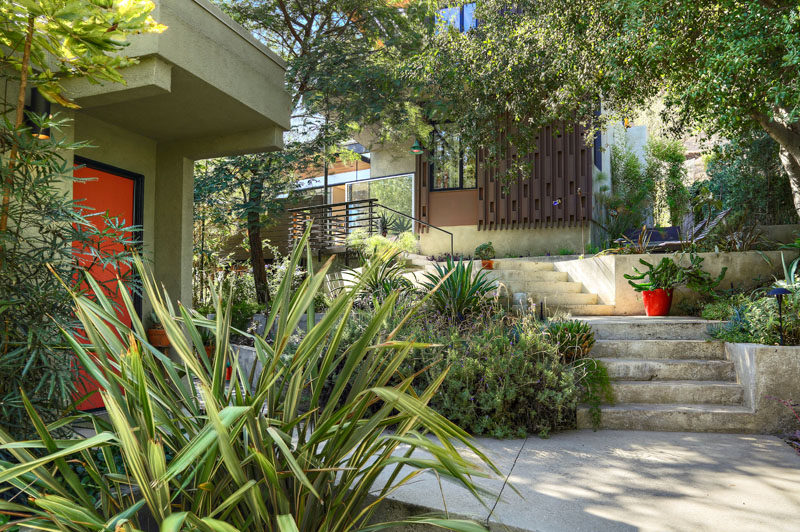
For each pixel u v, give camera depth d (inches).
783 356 169.3
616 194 605.6
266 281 410.3
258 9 404.2
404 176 567.8
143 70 157.2
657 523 100.3
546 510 105.4
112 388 80.0
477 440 159.5
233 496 65.4
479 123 351.9
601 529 97.5
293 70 376.2
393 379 174.4
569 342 195.5
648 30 216.8
